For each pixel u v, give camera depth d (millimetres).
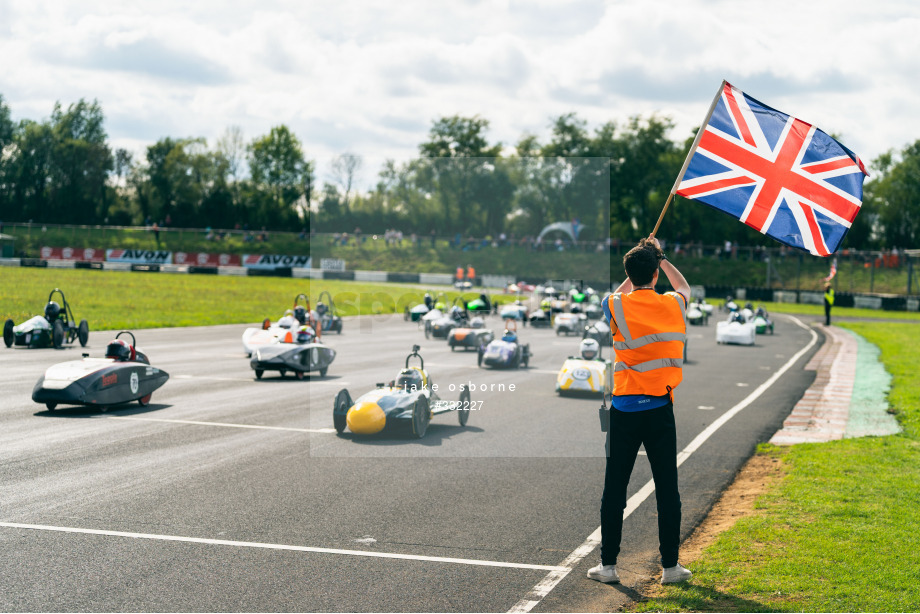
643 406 8797
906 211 130375
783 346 42906
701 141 9961
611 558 8914
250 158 142000
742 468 14805
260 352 24234
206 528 10383
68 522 10523
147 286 77000
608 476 8977
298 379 24766
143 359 21000
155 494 11914
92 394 18281
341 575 8867
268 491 12234
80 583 8469
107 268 106125
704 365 33219
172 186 143750
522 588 8633
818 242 9969
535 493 12445
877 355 37812
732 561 9391
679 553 9953
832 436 17797
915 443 16734
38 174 149750
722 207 9922
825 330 55594
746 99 10070
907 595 8281
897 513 11328
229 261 111750
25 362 27297
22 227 124875
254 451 14977
